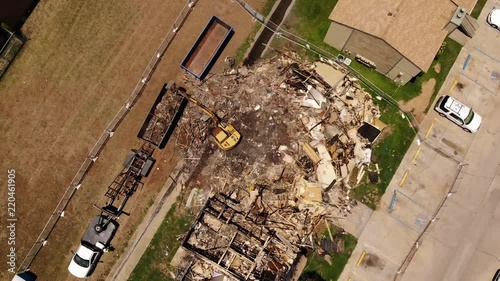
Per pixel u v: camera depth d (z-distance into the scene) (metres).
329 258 35.28
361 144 35.97
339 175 35.62
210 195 35.34
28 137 35.34
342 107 36.03
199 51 36.00
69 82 35.69
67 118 35.53
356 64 36.81
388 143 36.47
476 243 36.50
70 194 35.12
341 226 35.56
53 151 35.41
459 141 37.22
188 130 35.56
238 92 35.97
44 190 35.25
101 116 35.62
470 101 37.56
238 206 35.09
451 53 37.72
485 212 36.81
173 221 35.25
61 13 35.84
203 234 34.75
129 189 35.25
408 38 32.19
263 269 34.31
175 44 36.25
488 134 37.47
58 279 34.94
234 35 36.50
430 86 37.28
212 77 36.12
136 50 36.03
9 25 34.78
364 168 36.16
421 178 36.59
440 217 36.47
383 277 35.56
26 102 35.44
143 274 34.94
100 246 34.44
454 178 36.81
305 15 37.03
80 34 35.88
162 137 35.03
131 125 35.75
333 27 33.97
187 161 35.59
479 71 37.88
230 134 34.47
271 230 34.72
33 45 35.56
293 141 35.69
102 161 35.47
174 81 36.03
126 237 35.19
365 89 36.62
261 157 35.50
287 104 35.91
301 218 35.03
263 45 36.53
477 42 38.03
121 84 35.81
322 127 35.75
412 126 36.78
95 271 34.97
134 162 35.31
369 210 35.94
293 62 36.28
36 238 35.06
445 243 36.31
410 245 36.06
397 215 36.12
